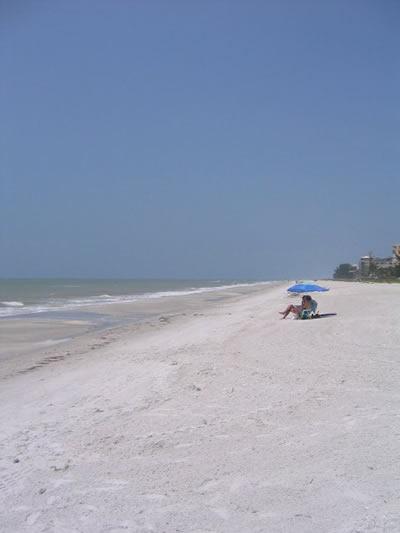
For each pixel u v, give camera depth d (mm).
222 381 10078
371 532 4492
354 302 27500
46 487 5852
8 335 21875
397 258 99938
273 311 27250
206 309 36656
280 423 7410
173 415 8102
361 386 9141
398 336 14766
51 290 81000
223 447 6668
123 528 4895
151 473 6035
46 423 8203
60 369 13633
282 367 11125
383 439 6426
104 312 34594
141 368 12109
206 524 4867
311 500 5129
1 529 5012
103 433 7473
